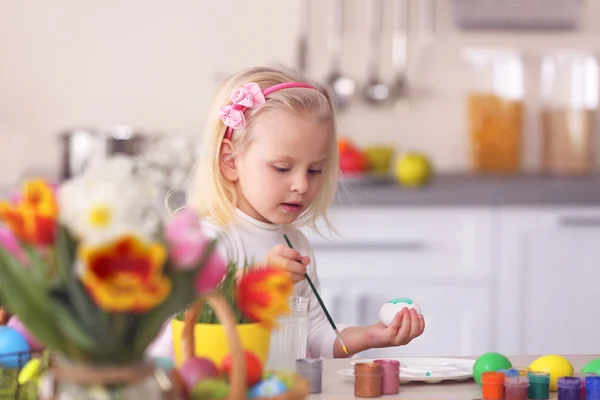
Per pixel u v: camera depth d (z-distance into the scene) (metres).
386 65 3.65
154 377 0.83
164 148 2.73
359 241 2.98
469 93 3.61
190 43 3.58
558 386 1.19
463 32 3.64
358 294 2.97
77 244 0.78
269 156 1.59
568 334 3.01
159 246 0.76
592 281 3.01
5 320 1.21
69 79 3.56
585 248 3.01
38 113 3.55
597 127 3.60
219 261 0.83
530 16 3.56
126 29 3.57
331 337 1.60
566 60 3.58
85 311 0.78
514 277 3.00
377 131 3.66
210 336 1.14
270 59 3.60
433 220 2.99
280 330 1.23
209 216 1.69
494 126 3.53
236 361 0.88
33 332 0.80
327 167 1.75
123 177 0.78
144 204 0.78
